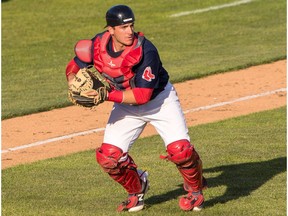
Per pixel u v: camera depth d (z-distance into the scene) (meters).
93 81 21.81
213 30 58.97
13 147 32.50
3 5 68.50
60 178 27.50
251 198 24.59
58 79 46.78
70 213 23.34
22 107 39.41
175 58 50.66
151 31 59.06
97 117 37.31
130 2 68.25
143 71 21.88
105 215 23.16
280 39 55.31
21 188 26.31
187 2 67.56
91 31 59.94
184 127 22.83
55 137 33.94
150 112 22.70
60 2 69.00
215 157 29.52
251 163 28.62
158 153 30.47
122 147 22.86
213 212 23.31
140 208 23.56
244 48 53.00
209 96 40.69
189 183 23.16
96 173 28.09
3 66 50.59
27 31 60.16
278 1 66.88
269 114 36.41
